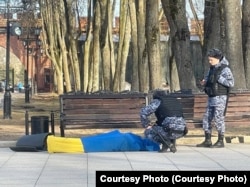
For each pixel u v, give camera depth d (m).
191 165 11.38
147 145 13.84
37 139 13.90
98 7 38.22
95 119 15.81
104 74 37.97
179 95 15.97
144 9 27.16
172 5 20.28
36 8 49.97
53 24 53.16
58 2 50.50
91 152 13.62
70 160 12.31
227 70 13.75
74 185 9.41
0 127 20.42
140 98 16.08
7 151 13.91
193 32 57.03
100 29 38.12
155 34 22.19
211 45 25.02
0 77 91.06
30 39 53.16
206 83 14.06
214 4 24.45
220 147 14.23
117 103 15.98
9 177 10.24
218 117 14.00
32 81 68.19
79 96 15.75
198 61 56.56
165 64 58.56
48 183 9.62
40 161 12.20
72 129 16.61
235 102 16.28
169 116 13.27
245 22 20.45
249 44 20.33
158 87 22.16
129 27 35.44
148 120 13.45
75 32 50.50
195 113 16.03
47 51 56.03
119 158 12.52
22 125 21.64
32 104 42.53
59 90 54.94
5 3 43.94
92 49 42.84
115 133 14.09
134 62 31.00
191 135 16.11
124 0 35.31
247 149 13.90
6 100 25.83
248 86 20.06
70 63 54.50
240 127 17.00
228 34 18.67
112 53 38.94
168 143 13.35
